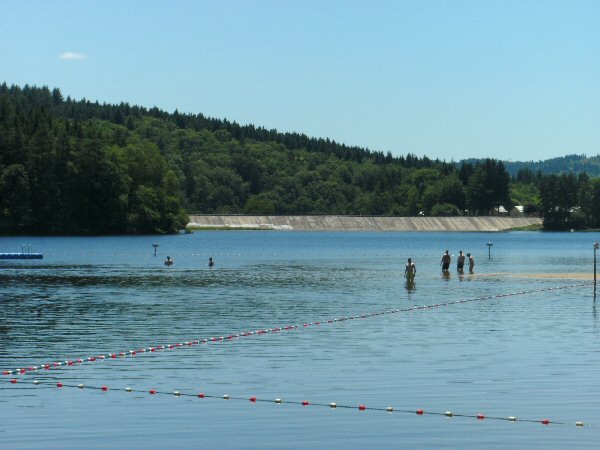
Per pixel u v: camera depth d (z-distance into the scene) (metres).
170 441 35.19
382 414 39.06
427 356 52.62
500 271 139.12
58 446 34.53
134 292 95.75
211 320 70.19
